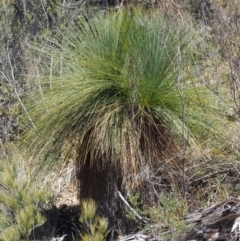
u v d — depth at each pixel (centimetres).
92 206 305
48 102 395
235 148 412
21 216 305
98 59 395
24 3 609
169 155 386
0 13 593
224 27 438
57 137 390
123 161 371
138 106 386
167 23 410
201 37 457
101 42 404
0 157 442
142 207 380
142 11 444
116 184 381
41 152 393
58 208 427
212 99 405
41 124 394
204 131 396
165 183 393
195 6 507
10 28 587
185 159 398
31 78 492
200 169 407
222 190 402
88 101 387
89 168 390
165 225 320
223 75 441
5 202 320
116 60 393
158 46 394
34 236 356
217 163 414
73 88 392
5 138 495
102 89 388
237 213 314
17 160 381
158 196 361
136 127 379
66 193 447
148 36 397
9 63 552
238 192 398
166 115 387
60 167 410
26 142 405
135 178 372
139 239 329
